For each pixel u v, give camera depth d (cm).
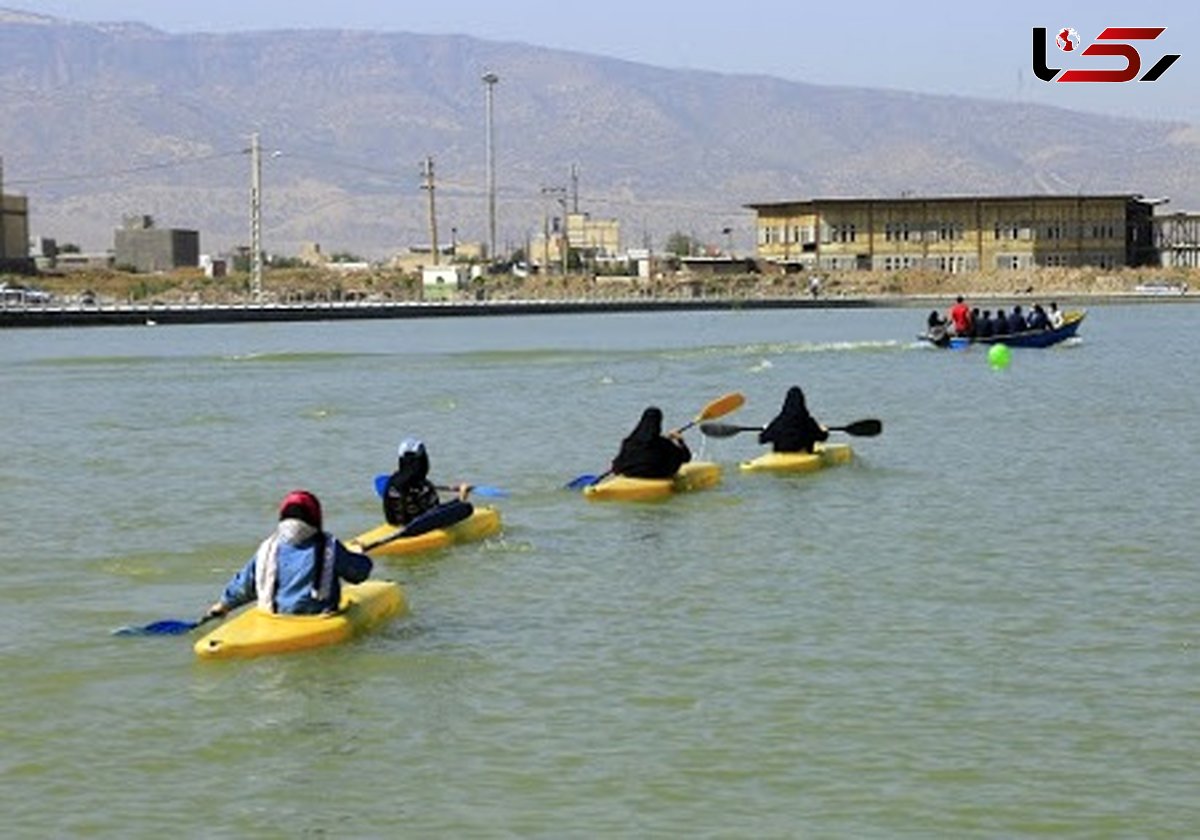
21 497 2975
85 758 1427
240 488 3067
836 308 15362
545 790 1332
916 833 1234
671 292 16825
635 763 1389
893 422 4072
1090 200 16862
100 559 2330
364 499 2900
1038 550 2261
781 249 17762
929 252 17088
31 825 1277
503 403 4872
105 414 4669
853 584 2055
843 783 1335
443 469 3294
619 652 1734
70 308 12019
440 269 17062
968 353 7125
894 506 2661
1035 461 3234
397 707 1553
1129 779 1335
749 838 1228
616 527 2491
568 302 14400
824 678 1622
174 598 2064
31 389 5669
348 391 5419
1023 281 16512
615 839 1230
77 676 1673
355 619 1791
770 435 3112
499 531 2456
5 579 2186
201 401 5088
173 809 1309
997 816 1264
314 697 1588
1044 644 1739
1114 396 4809
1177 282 16425
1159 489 2825
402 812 1294
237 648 1712
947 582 2056
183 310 12119
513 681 1631
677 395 5109
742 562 2211
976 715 1499
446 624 1867
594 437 3884
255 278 14050
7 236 17525
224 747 1452
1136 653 1698
